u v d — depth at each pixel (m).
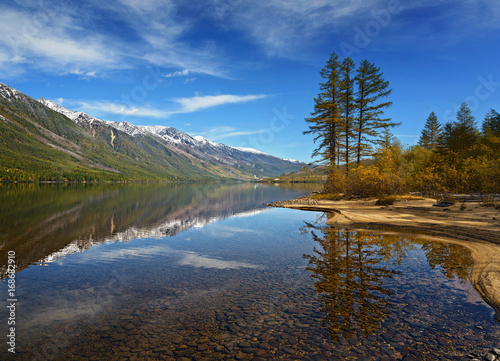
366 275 6.81
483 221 12.93
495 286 5.70
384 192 27.50
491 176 24.06
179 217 20.77
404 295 5.50
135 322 4.67
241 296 5.71
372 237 11.71
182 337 4.15
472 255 8.31
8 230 14.41
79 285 6.54
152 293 5.99
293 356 3.58
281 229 14.77
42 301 5.59
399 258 8.29
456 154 38.56
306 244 10.79
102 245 11.12
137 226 16.23
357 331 4.18
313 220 18.16
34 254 9.66
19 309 5.20
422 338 3.93
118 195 48.69
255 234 13.38
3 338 4.16
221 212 24.38
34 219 18.27
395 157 31.78
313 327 4.33
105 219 19.06
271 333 4.20
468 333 4.04
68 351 3.80
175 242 11.66
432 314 4.66
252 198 45.06
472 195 21.61
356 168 30.81
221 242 11.57
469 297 5.34
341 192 33.09
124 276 7.18
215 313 4.96
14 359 3.58
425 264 7.59
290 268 7.62
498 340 3.84
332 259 8.41
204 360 3.55
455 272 6.82
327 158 35.19
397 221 15.12
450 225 12.90
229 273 7.33
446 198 21.08
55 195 44.03
